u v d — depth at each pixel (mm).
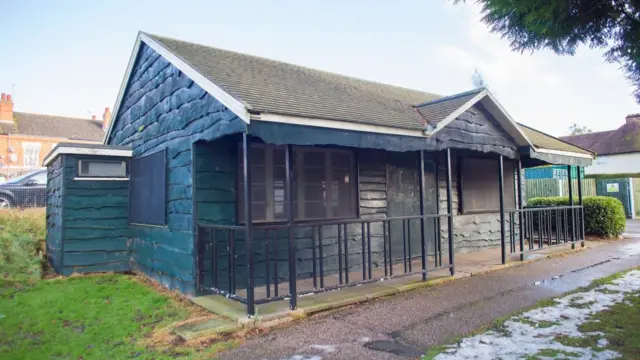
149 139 6965
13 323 4523
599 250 8875
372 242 7332
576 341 3586
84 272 7238
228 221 5684
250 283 4320
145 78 7289
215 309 4727
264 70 6586
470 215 9141
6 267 6766
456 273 6578
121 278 6910
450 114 6258
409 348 3617
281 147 6250
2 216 9281
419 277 6324
